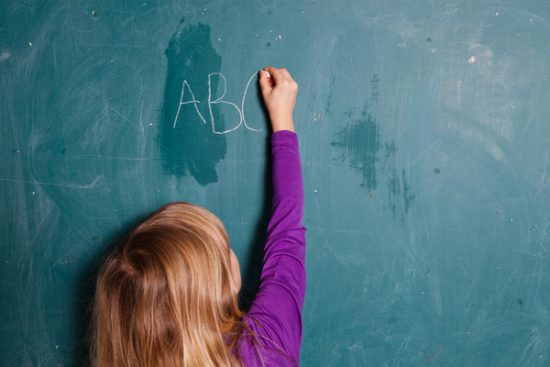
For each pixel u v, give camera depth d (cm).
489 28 86
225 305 64
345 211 91
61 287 96
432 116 88
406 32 87
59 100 92
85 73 91
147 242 59
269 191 91
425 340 92
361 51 88
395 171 90
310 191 91
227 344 61
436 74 87
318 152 90
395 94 88
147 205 93
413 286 92
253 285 93
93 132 92
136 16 90
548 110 87
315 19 88
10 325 96
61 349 96
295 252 69
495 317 91
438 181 89
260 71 89
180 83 91
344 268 92
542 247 90
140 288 57
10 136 93
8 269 95
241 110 90
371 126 89
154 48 90
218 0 89
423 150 89
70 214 94
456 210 90
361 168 90
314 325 94
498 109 87
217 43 89
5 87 92
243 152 91
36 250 95
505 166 88
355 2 87
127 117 92
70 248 95
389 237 91
